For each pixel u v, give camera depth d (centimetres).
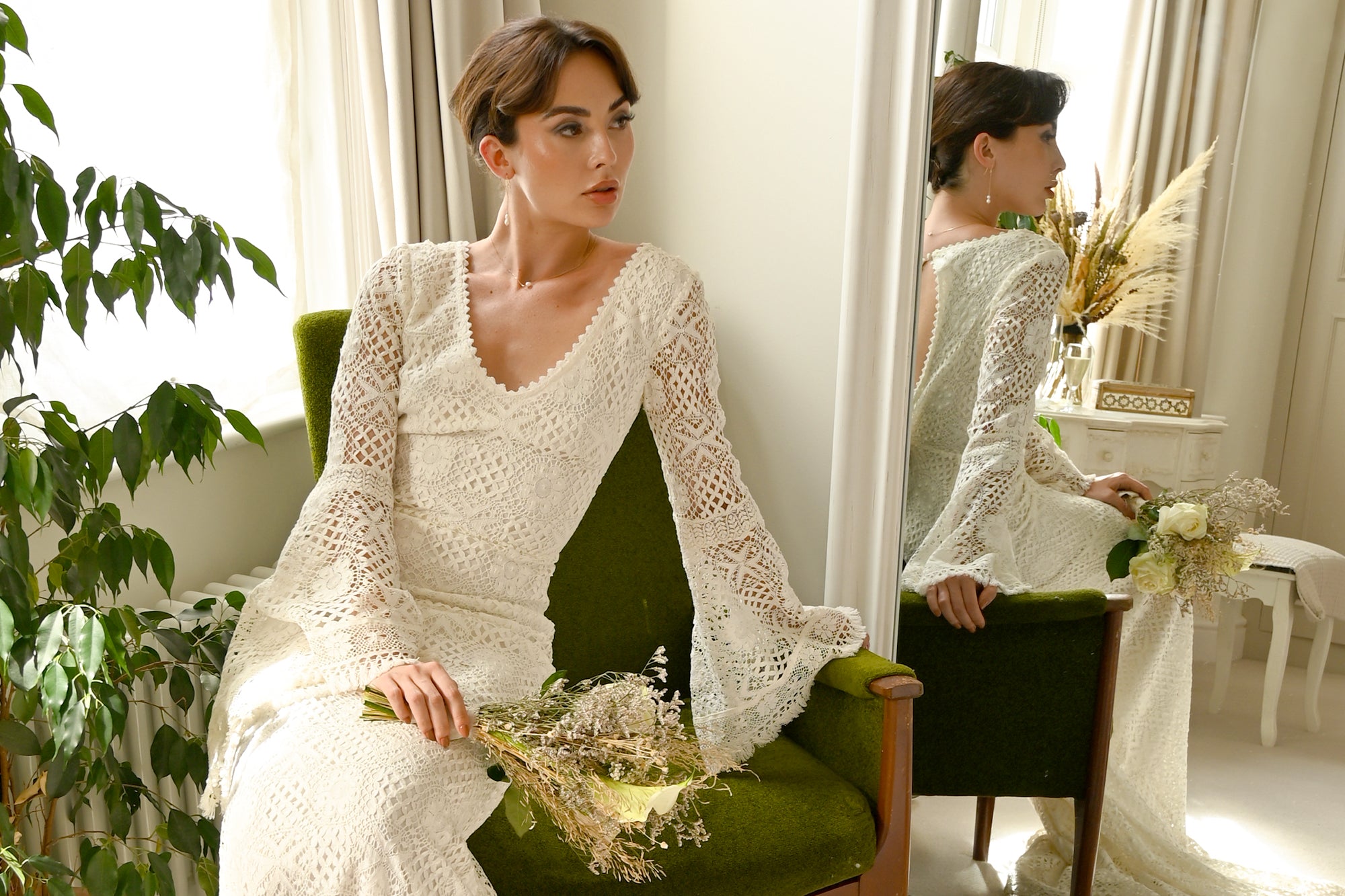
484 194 272
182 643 168
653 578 234
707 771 148
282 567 169
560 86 169
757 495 275
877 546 234
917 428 234
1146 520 203
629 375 183
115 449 158
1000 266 215
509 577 177
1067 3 198
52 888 150
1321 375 179
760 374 271
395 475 184
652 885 164
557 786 142
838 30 245
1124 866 218
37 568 186
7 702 167
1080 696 219
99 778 159
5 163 138
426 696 146
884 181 223
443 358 179
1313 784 188
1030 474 218
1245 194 183
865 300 227
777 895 170
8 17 142
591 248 190
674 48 275
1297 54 174
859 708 188
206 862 178
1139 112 193
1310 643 187
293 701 154
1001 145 210
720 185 271
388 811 134
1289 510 186
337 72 263
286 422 242
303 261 261
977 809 238
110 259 209
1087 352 206
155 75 219
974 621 230
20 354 191
